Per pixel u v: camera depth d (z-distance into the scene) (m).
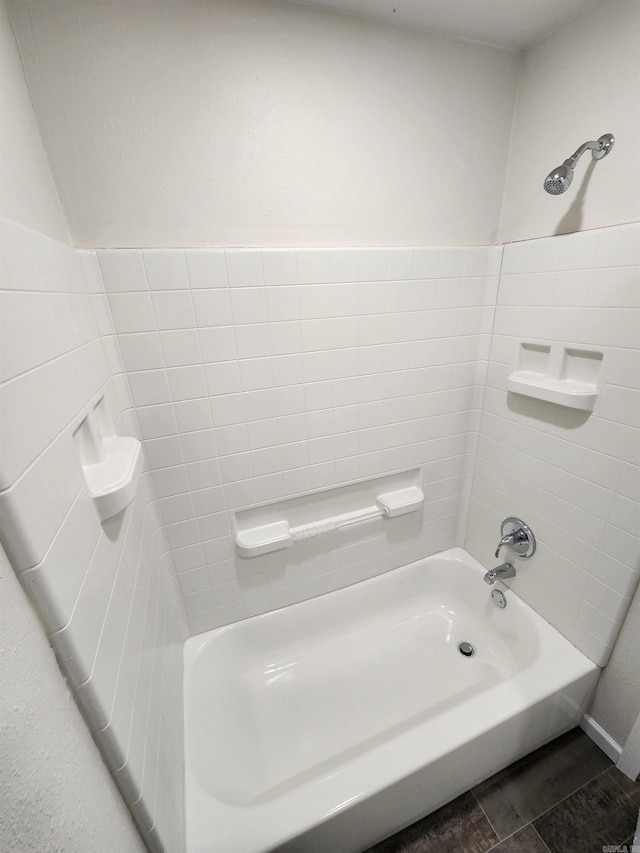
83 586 0.51
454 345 1.37
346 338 1.20
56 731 0.41
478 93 1.11
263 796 1.06
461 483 1.64
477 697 1.07
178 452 1.12
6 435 0.38
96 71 0.79
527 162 1.16
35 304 0.54
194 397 1.08
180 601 1.27
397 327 1.26
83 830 0.43
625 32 0.86
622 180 0.92
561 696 1.12
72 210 0.86
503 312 1.31
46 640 0.43
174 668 1.07
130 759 0.56
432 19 0.96
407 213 1.16
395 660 1.48
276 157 0.97
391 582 1.62
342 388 1.26
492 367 1.39
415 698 1.34
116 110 0.82
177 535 1.20
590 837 1.02
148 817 0.60
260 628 1.42
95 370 0.82
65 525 0.48
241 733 1.19
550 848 1.01
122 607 0.67
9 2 0.71
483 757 1.05
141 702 0.68
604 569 1.10
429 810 1.05
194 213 0.95
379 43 0.97
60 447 0.52
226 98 0.89
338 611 1.55
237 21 0.84
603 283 0.98
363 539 1.52
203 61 0.85
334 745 1.19
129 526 0.81
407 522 1.58
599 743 1.21
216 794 0.93
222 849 0.77
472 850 1.01
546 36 1.04
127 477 0.68
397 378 1.33
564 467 1.18
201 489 1.18
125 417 1.02
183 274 0.97
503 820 1.06
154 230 0.93
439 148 1.13
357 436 1.35
